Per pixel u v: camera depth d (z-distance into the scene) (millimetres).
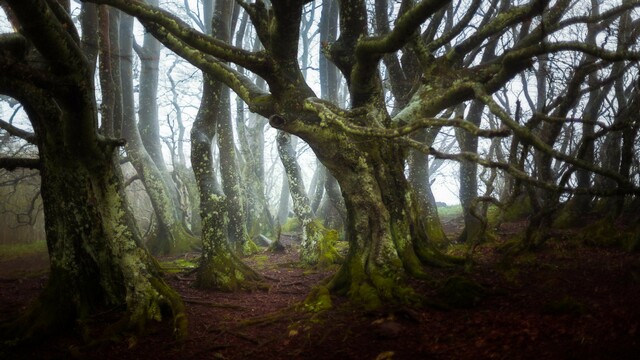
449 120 6902
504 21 9695
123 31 21109
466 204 16219
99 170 8727
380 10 15508
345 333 7613
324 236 15484
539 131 17922
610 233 11758
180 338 7867
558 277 9039
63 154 8516
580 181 16266
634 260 9688
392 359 6367
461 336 6809
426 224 15086
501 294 8367
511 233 15430
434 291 8820
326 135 9617
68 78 7273
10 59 6539
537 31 10055
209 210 12312
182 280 12945
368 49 8719
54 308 8234
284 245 20281
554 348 5812
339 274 9969
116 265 8859
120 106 18156
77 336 8070
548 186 6867
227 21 16859
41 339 7848
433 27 14320
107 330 8031
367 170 9828
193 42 9500
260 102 10023
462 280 8523
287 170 16906
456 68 12172
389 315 8023
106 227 8828
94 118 8219
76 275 8617
